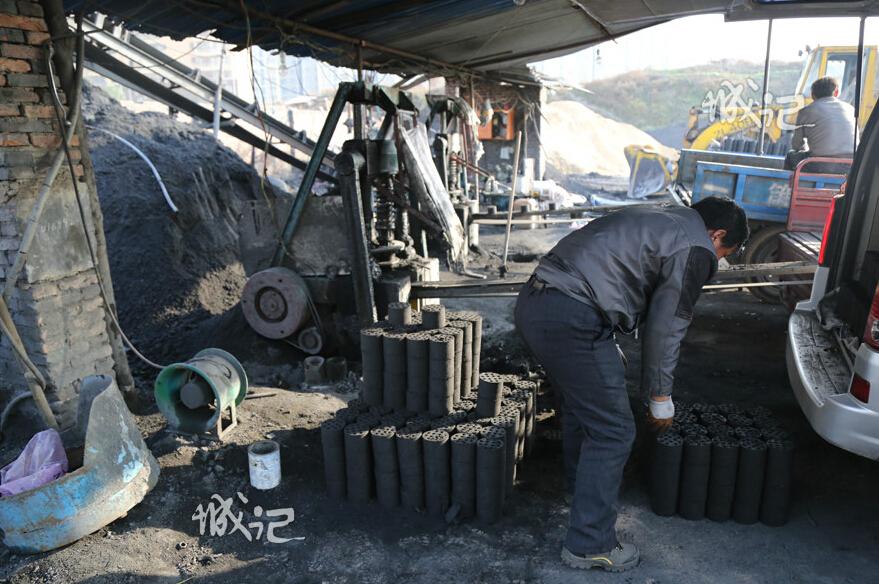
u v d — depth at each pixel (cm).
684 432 319
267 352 577
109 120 930
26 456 323
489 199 1323
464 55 952
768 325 649
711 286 514
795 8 457
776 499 301
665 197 1617
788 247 624
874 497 329
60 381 385
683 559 283
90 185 405
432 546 298
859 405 272
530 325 265
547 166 2617
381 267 589
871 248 371
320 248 561
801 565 278
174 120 1032
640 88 4159
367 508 330
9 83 349
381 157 583
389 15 629
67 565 285
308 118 2725
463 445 306
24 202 360
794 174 654
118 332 427
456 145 945
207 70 3278
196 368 383
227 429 398
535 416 389
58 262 378
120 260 707
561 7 628
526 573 277
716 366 541
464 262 864
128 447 322
